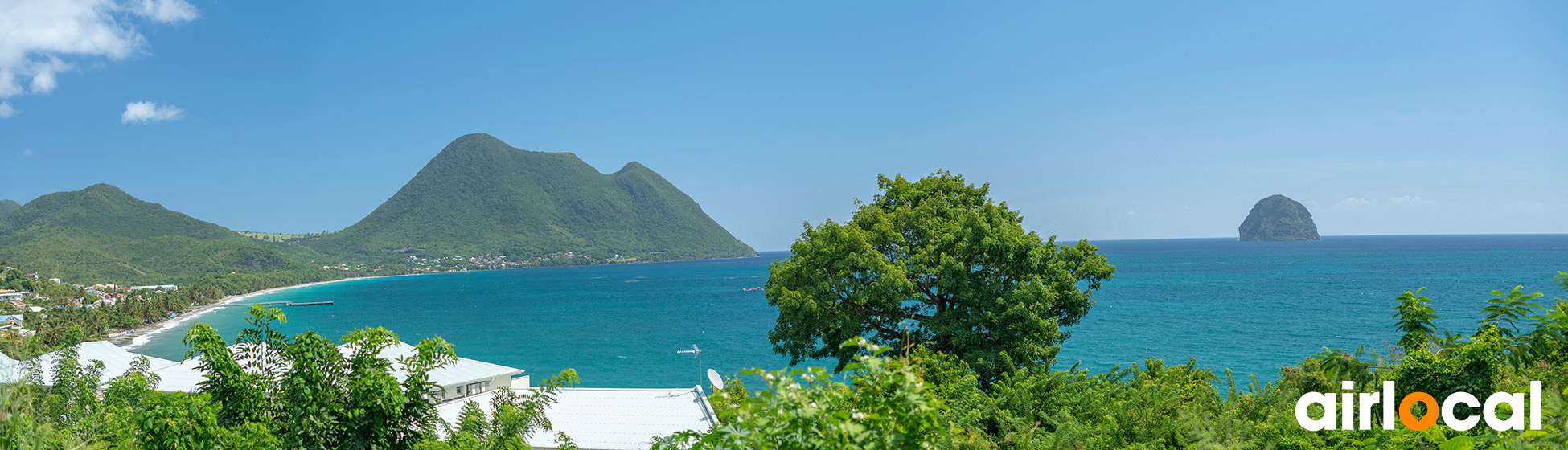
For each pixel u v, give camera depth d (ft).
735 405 12.94
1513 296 23.79
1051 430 38.42
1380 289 460.14
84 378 33.01
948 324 77.97
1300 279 570.46
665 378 262.47
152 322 507.30
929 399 12.09
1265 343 260.01
